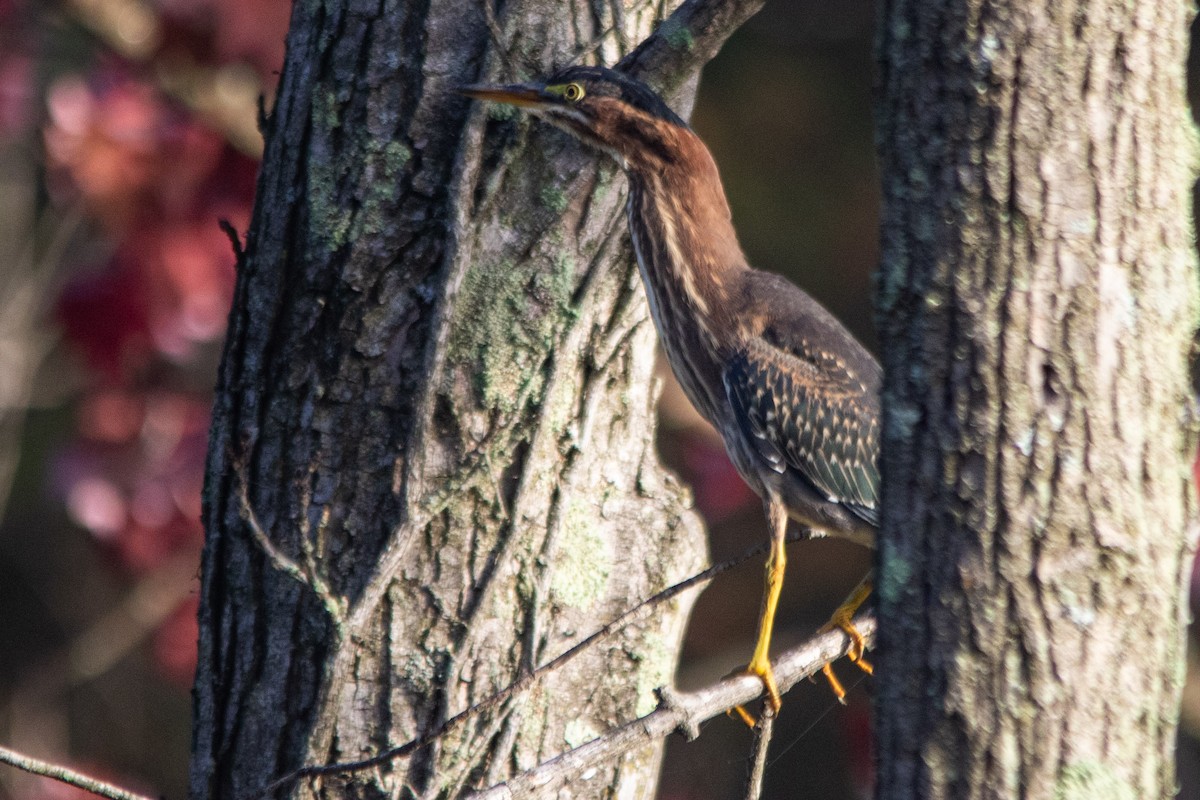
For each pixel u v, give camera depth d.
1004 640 5.15
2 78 14.60
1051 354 5.08
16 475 22.27
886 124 5.30
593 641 6.89
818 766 20.22
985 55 5.05
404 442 7.64
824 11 22.05
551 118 7.83
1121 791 5.16
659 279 10.13
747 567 20.45
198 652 8.03
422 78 7.72
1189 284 5.25
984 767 5.19
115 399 13.93
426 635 7.66
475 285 7.68
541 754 7.88
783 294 10.56
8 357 17.02
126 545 13.94
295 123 7.86
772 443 10.20
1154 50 5.12
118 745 22.14
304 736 7.60
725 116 21.58
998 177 5.07
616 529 8.16
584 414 7.95
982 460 5.13
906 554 5.28
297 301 7.76
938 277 5.15
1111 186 5.07
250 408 7.84
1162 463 5.18
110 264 13.76
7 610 22.86
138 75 14.12
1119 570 5.12
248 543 7.78
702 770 20.19
